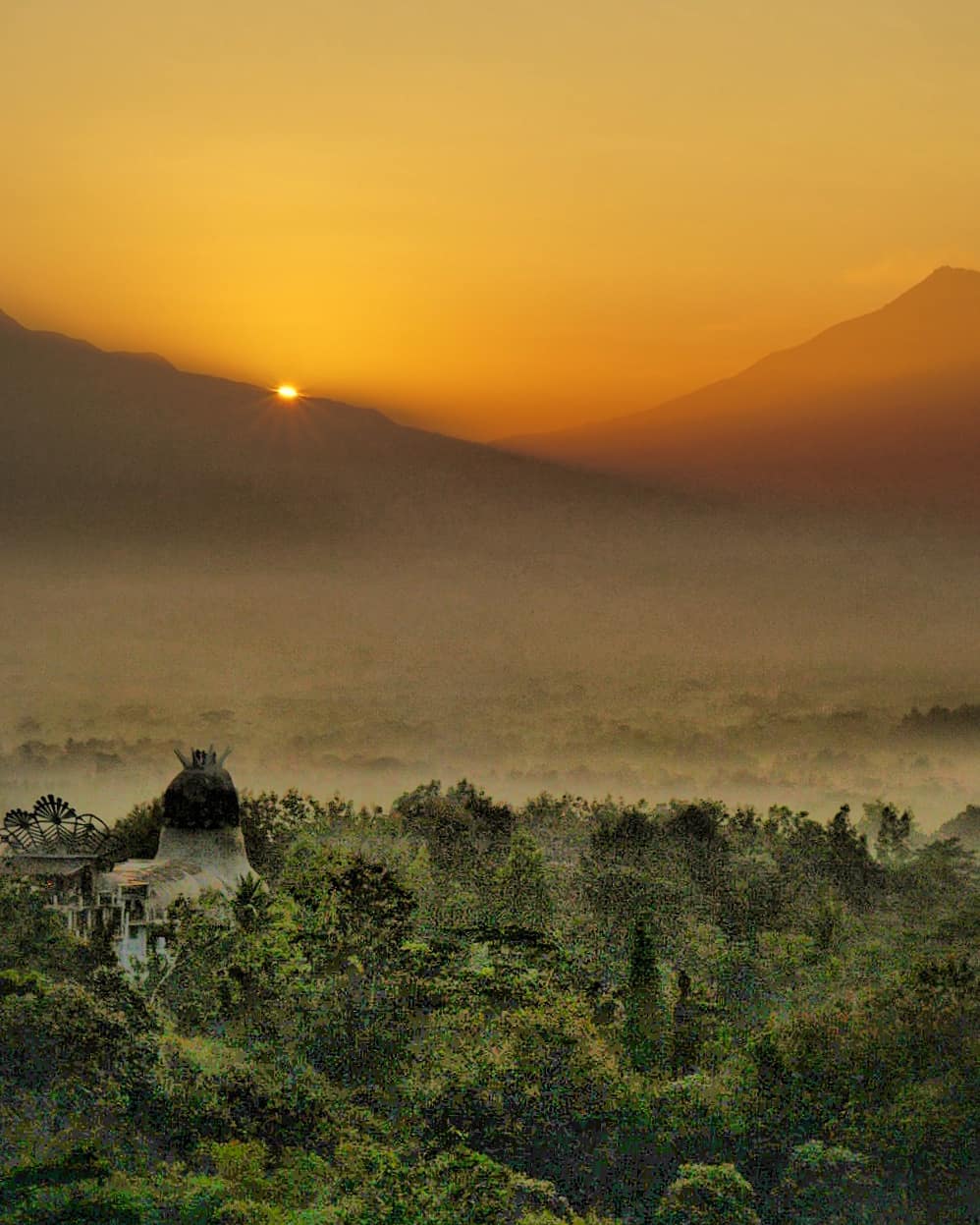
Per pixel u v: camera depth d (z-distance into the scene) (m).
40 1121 75.25
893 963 115.81
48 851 120.31
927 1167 75.56
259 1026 88.56
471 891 134.50
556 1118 80.06
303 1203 72.44
